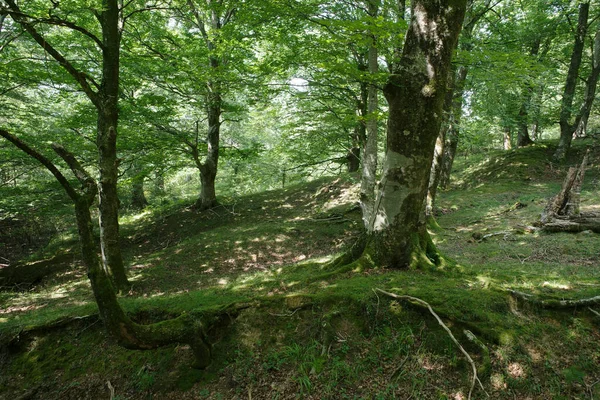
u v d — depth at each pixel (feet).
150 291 28.81
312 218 46.85
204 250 38.47
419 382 12.57
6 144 37.11
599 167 50.29
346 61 29.58
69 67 22.54
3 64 28.91
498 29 42.96
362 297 15.71
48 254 43.62
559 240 24.91
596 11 53.62
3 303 29.53
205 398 14.46
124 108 34.04
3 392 16.99
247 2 27.22
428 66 16.53
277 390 13.70
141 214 57.62
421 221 19.89
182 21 47.67
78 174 13.98
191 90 42.52
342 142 49.93
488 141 71.67
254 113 57.52
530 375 12.00
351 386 13.01
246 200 58.65
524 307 14.40
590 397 11.15
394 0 30.53
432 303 14.55
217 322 16.90
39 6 29.01
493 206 40.91
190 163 52.26
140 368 16.46
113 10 25.05
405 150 17.75
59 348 18.42
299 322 16.14
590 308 13.82
